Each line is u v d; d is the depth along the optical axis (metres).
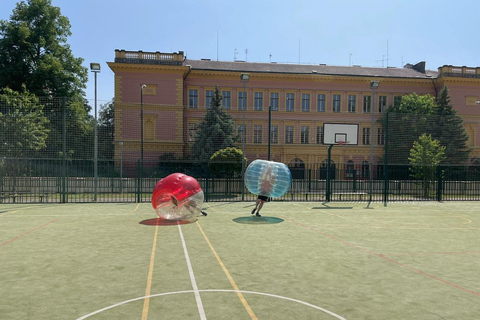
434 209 15.95
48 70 36.97
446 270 6.25
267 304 4.58
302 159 42.75
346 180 22.25
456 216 13.64
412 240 8.91
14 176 18.50
